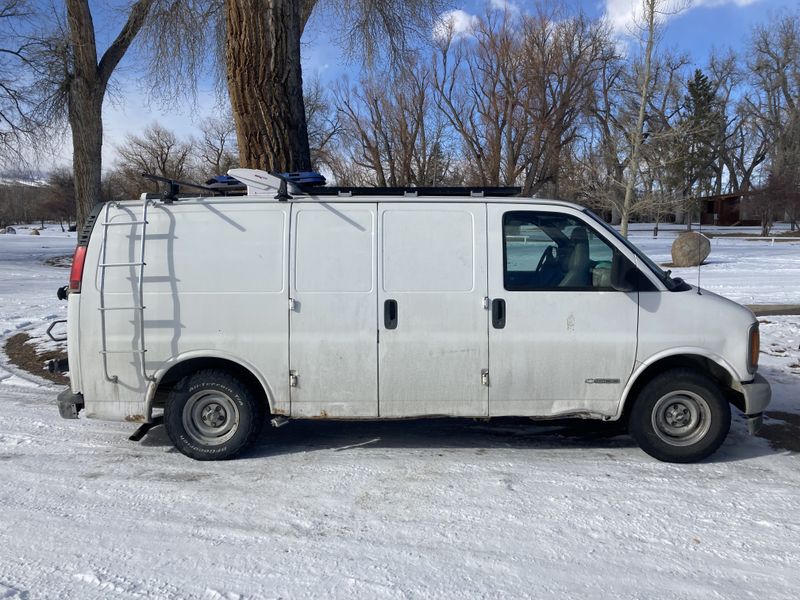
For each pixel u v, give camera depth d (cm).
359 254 500
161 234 504
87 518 411
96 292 502
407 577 340
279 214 506
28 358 929
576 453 528
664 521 402
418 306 497
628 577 339
